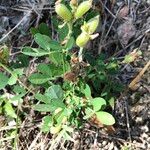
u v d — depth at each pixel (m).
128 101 0.29
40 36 0.23
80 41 0.21
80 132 0.28
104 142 0.28
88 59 0.26
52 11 0.31
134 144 0.28
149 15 0.31
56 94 0.24
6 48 0.24
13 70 0.25
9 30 0.31
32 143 0.28
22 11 0.31
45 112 0.29
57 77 0.26
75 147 0.28
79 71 0.26
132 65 0.30
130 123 0.29
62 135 0.26
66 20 0.22
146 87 0.29
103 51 0.30
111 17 0.31
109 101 0.27
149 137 0.28
